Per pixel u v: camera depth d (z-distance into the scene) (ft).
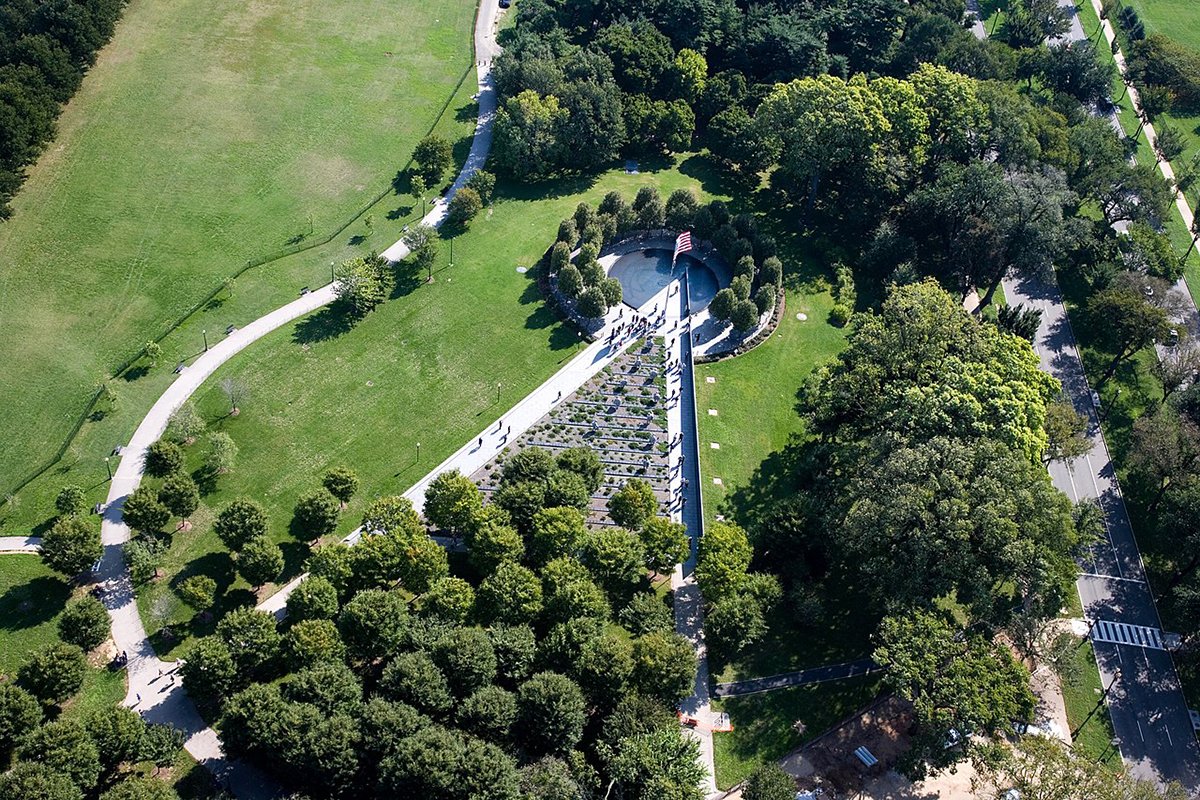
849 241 613.93
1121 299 525.75
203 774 331.16
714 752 357.00
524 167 627.46
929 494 363.76
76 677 340.18
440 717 330.95
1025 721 338.54
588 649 345.92
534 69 654.53
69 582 388.98
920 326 433.07
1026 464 371.76
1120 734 385.70
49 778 294.66
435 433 468.34
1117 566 453.58
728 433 483.10
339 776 309.83
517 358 512.22
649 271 577.84
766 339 539.29
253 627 350.43
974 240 533.96
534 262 573.33
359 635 354.54
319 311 524.93
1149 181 612.29
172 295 521.24
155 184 587.27
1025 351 435.94
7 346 482.28
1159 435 457.68
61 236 544.21
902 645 343.67
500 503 410.72
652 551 398.01
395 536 385.29
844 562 428.15
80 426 450.30
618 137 641.81
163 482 411.95
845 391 431.02
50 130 596.70
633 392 499.92
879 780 353.51
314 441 456.45
